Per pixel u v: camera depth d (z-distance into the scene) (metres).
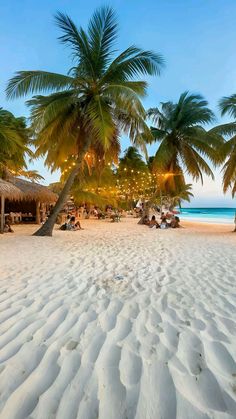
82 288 3.74
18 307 3.03
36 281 4.10
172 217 19.27
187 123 15.28
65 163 20.39
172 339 2.29
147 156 10.47
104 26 9.19
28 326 2.54
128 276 4.43
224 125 12.03
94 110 8.92
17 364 1.93
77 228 13.75
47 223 10.70
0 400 1.58
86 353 2.07
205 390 1.66
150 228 14.98
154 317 2.75
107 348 2.15
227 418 1.45
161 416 1.46
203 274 4.56
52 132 10.27
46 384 1.72
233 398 1.59
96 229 14.21
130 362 1.96
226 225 19.39
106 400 1.58
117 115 10.62
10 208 20.36
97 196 24.91
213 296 3.41
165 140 15.51
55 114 8.91
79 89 9.76
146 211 18.88
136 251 7.02
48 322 2.63
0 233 11.35
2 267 5.07
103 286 3.84
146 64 9.33
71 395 1.62
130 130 10.78
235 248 7.52
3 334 2.38
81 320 2.68
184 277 4.36
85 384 1.72
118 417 1.46
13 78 8.87
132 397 1.60
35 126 8.85
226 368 1.89
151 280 4.17
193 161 15.79
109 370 1.86
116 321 2.66
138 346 2.18
